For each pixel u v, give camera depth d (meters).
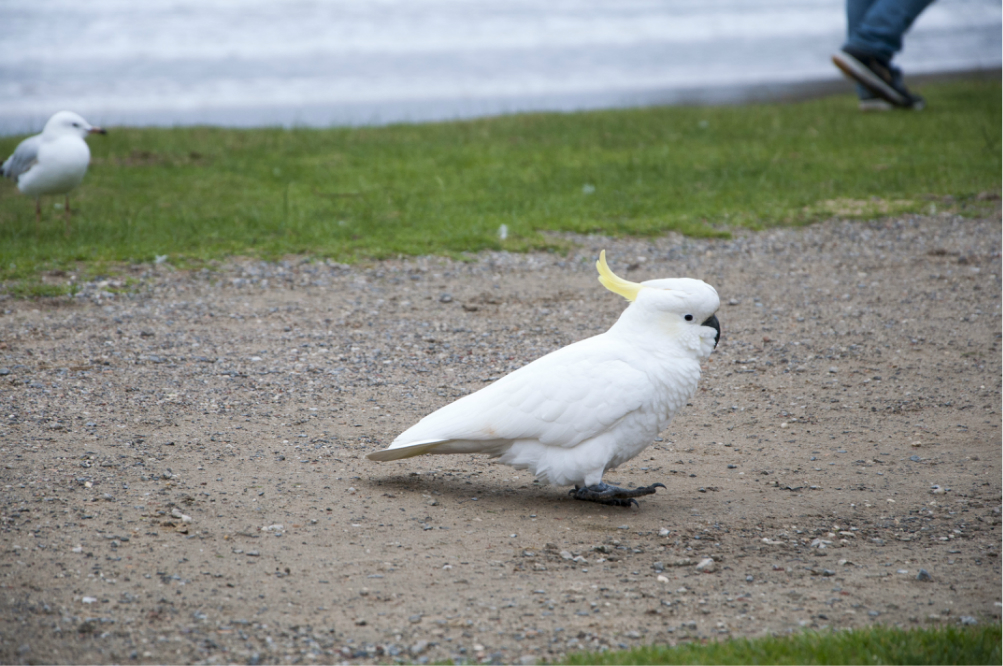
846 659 5.28
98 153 23.03
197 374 10.63
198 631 5.69
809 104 31.47
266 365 11.06
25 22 53.31
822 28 61.91
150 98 36.50
